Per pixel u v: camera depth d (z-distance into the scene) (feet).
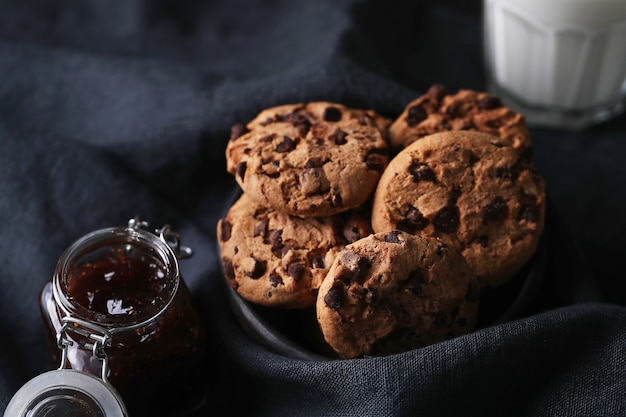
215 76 2.39
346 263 1.79
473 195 1.87
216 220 2.25
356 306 1.79
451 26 2.62
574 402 1.80
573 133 2.44
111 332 1.80
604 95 2.42
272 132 1.94
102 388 1.77
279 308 1.92
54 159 2.20
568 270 1.97
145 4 2.59
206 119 2.22
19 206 2.17
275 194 1.86
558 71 2.37
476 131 1.96
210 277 2.07
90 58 2.44
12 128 2.24
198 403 2.01
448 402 1.80
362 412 1.80
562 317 1.80
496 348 1.77
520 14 2.32
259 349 1.90
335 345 1.81
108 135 2.32
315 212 1.85
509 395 1.82
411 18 2.58
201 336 1.94
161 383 1.90
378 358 1.78
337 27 2.36
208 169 2.28
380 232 1.83
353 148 1.89
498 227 1.88
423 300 1.80
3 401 1.97
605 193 2.30
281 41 2.50
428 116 1.99
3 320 2.10
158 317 1.82
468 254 1.87
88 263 1.92
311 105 2.02
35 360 2.05
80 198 2.18
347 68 2.20
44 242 2.15
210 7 2.61
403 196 1.86
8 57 2.46
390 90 2.17
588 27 2.28
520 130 1.98
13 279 2.14
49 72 2.43
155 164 2.24
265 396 1.92
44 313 1.91
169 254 1.87
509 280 1.90
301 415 1.88
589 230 2.25
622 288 2.17
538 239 1.89
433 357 1.77
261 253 1.90
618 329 1.81
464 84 2.51
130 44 2.57
